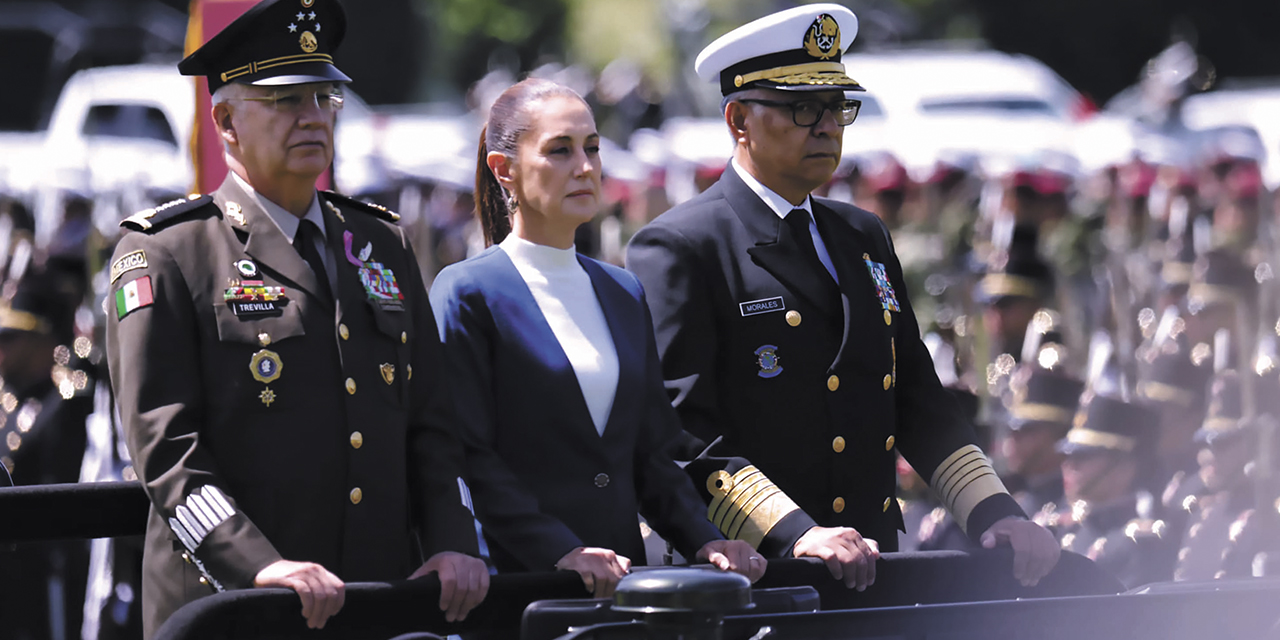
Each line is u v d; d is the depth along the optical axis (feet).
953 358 77.56
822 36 41.32
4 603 66.64
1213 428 59.26
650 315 39.93
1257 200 97.40
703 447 38.93
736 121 41.98
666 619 27.32
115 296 33.50
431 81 346.95
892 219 113.19
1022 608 32.91
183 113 152.05
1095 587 38.81
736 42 41.29
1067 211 110.32
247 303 33.86
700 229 40.78
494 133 39.34
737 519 37.55
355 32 331.57
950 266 98.43
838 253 41.75
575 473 37.35
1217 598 34.76
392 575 34.55
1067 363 69.51
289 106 34.68
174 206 34.78
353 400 34.22
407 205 128.77
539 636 29.37
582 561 33.88
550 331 37.99
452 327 37.68
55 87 198.80
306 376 33.91
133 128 151.53
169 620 29.19
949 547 55.98
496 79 198.29
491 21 342.64
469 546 33.86
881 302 41.83
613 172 146.00
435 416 36.04
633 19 315.78
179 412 32.65
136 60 199.21
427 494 34.99
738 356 40.27
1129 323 91.97
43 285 77.61
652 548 46.55
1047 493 61.57
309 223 35.35
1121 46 269.85
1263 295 73.15
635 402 38.27
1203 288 72.49
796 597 32.48
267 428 33.47
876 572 36.24
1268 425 56.44
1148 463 56.80
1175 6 265.13
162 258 33.58
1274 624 35.09
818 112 40.86
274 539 33.27
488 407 37.47
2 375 74.90
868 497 40.98
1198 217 107.34
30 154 149.69
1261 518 53.88
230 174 35.63
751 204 41.39
